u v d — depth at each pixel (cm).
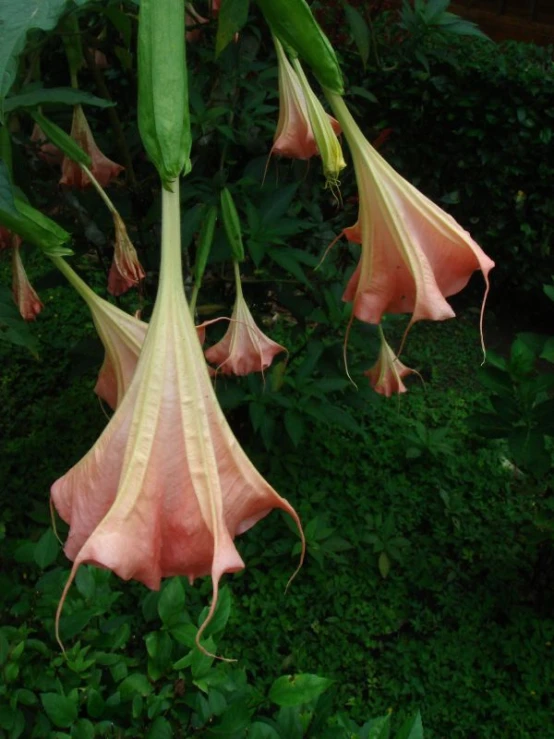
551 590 200
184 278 143
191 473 38
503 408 174
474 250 46
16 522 199
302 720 104
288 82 82
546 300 331
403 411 261
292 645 185
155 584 37
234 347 120
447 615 197
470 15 392
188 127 40
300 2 48
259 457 217
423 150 314
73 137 128
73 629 108
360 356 212
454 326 321
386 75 295
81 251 169
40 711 104
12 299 88
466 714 175
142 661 115
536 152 300
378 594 199
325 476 226
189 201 163
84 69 176
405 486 230
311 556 200
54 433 228
